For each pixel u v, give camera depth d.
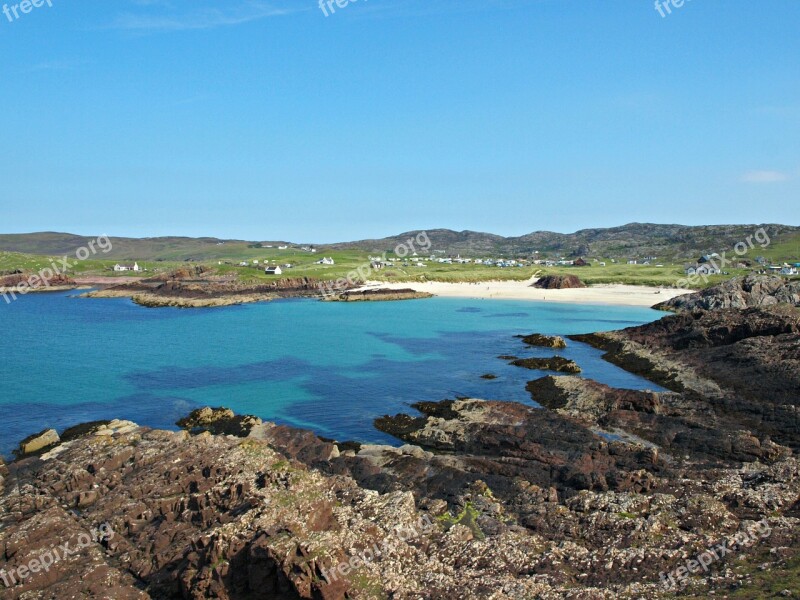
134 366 77.62
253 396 62.84
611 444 42.12
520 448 42.88
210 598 23.09
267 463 32.53
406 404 59.19
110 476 35.25
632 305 146.62
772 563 25.06
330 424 53.41
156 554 26.55
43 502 33.06
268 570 22.80
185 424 52.72
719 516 30.25
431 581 25.05
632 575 25.52
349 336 102.69
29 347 91.31
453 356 83.69
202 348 90.69
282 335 103.88
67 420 54.72
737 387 58.34
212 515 28.44
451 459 41.75
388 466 40.69
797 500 32.03
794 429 46.47
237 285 175.88
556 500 34.44
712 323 77.44
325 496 29.08
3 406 58.84
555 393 59.22
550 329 110.81
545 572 25.92
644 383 66.56
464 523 31.22
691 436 44.78
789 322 68.50
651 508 31.48
